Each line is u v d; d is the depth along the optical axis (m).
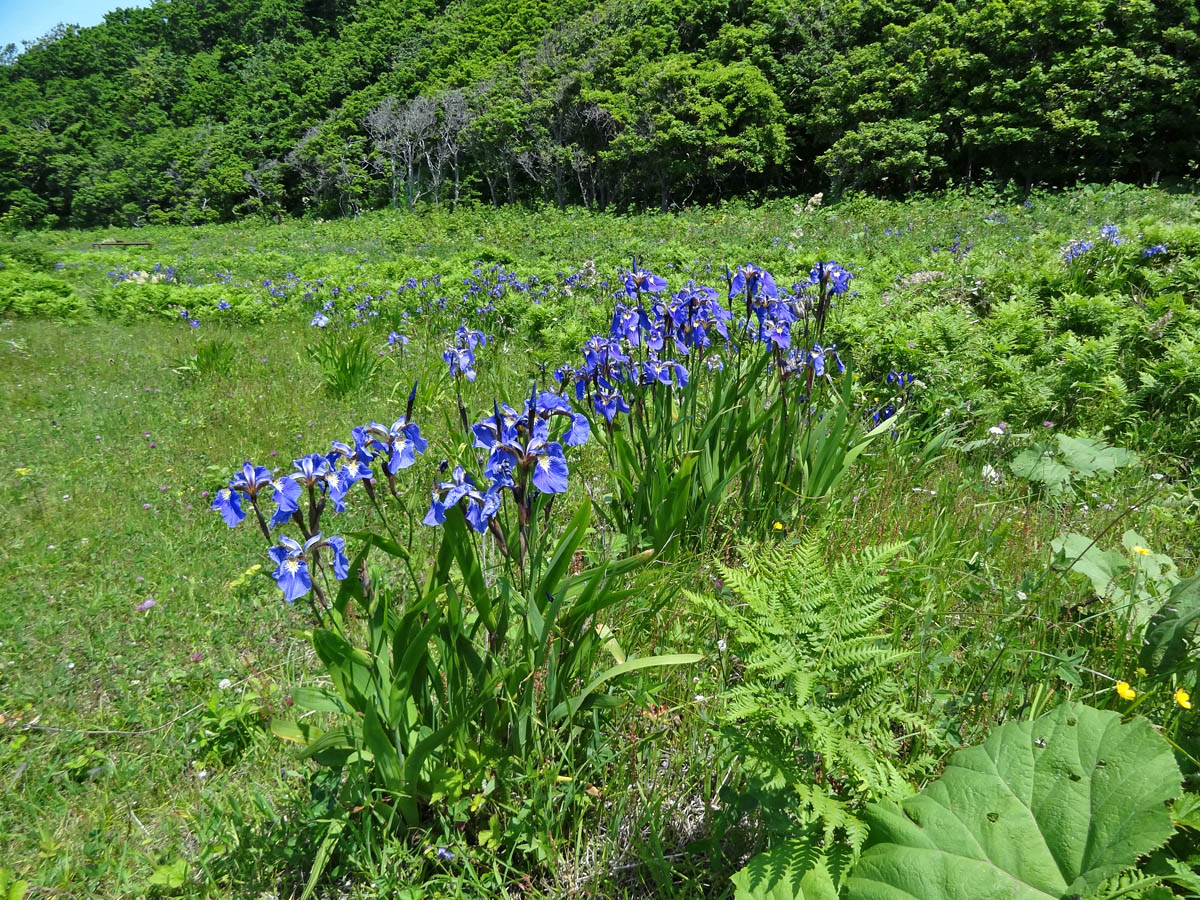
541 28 54.66
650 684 2.50
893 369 5.37
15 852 2.34
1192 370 4.45
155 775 2.62
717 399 3.42
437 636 2.09
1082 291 6.69
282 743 2.66
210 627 3.47
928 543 3.19
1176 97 23.25
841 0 34.25
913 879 1.55
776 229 20.20
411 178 48.62
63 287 12.75
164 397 7.07
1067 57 25.42
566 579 2.06
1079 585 2.82
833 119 30.59
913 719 1.82
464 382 6.12
